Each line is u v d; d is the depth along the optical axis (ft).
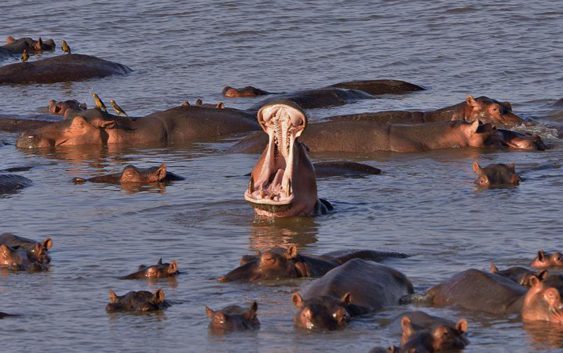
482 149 272.92
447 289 159.74
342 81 372.58
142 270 177.06
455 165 255.70
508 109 295.07
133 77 393.70
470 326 148.77
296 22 465.47
